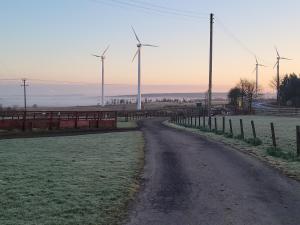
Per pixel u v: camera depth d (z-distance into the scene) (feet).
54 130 126.62
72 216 30.76
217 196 37.91
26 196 36.19
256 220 30.66
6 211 31.65
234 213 32.48
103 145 79.66
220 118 236.02
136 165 54.08
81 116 144.25
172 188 41.11
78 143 83.71
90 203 34.27
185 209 33.55
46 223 28.94
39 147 75.92
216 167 53.57
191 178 46.16
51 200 34.88
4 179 43.52
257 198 37.27
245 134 107.24
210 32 155.84
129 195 37.55
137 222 30.14
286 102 421.59
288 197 37.65
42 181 42.52
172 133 118.11
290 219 30.96
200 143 84.89
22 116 128.77
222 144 82.48
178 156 64.08
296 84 430.61
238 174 48.67
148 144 82.84
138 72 306.76
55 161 56.90
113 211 32.48
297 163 55.72
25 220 29.55
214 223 29.91
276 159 60.03
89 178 44.34
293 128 132.46
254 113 301.22
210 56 155.63
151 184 42.91
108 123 145.79
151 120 241.55
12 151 69.31
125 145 79.92
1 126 117.80
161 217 31.37
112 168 51.13
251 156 63.98
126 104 618.03
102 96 302.04
